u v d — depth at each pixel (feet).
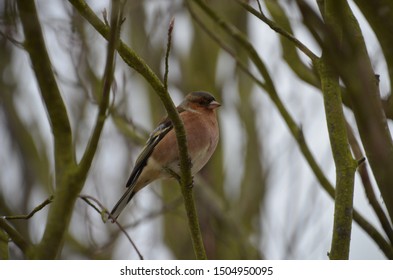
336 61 18.19
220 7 45.47
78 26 33.91
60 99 23.90
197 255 27.20
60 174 23.00
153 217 40.68
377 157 18.04
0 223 22.16
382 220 25.67
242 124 45.96
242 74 46.50
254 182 44.55
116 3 21.13
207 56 46.80
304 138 33.65
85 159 22.40
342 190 22.93
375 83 21.18
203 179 46.44
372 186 26.13
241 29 44.91
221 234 44.80
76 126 39.70
